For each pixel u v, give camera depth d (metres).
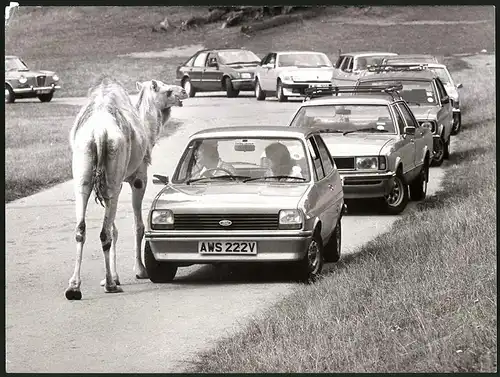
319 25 82.25
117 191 12.05
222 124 34.31
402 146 18.09
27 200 19.98
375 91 20.03
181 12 89.56
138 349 9.55
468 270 10.76
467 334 8.61
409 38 76.19
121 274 13.35
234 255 12.03
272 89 45.25
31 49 78.19
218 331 10.16
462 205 15.77
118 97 12.57
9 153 27.45
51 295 12.04
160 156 26.36
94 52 76.50
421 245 12.93
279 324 9.68
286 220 11.96
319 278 12.42
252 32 81.56
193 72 49.53
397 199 17.94
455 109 30.78
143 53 75.62
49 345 9.76
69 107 44.16
